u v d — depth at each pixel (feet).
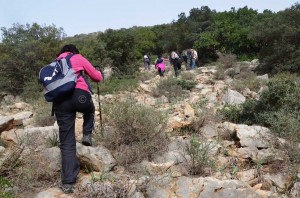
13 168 14.87
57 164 15.03
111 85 51.70
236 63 62.49
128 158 15.90
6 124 22.93
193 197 12.80
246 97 33.99
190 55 72.13
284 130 17.25
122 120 17.24
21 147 16.96
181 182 13.30
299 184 13.80
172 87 40.68
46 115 28.19
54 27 72.02
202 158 15.05
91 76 14.89
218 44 89.51
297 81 22.77
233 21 94.32
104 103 23.34
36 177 14.51
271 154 15.39
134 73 72.64
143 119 17.30
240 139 17.15
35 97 57.77
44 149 16.15
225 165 15.67
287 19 58.70
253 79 40.98
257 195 12.70
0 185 13.52
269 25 58.70
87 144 15.66
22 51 65.77
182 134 19.79
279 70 52.90
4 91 64.39
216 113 23.35
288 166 14.74
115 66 74.49
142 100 36.40
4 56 64.44
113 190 13.05
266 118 20.17
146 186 13.17
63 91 13.64
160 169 14.60
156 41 143.02
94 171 14.96
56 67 14.02
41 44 67.31
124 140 17.28
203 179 13.26
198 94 38.83
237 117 23.06
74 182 13.70
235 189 12.79
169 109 25.16
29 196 13.56
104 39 75.31
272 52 57.47
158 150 16.79
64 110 13.98
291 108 19.99
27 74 64.75
